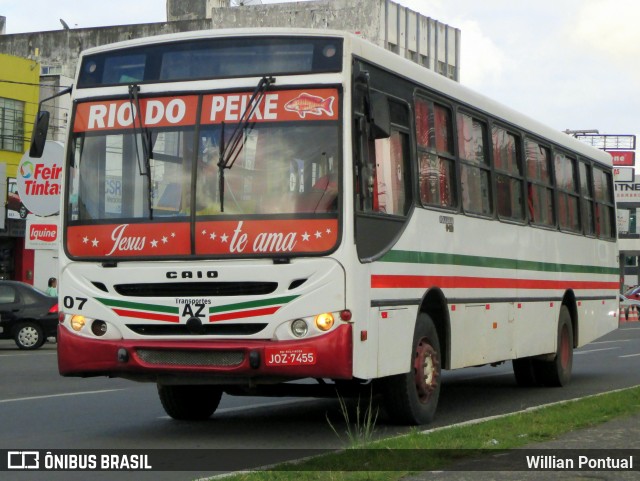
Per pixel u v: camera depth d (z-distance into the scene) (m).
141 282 10.18
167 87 10.41
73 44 60.03
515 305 14.61
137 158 10.36
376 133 10.28
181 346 9.96
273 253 9.90
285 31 10.27
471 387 17.06
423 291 11.52
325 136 10.00
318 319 9.78
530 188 15.54
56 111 44.03
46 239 32.62
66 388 15.88
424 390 11.58
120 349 10.16
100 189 10.48
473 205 13.23
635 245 76.75
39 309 26.53
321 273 9.80
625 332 40.75
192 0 65.44
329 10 61.12
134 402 13.93
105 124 10.57
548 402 14.55
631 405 12.30
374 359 10.30
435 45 66.44
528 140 15.63
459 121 13.01
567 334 17.20
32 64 42.53
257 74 10.22
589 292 18.44
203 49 10.41
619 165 86.69
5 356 23.45
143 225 10.24
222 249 9.98
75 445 10.15
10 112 41.62
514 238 14.62
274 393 11.49
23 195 32.78
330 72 10.11
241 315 9.89
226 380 10.03
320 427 11.51
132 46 10.66
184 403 11.88
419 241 11.48
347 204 9.89
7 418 12.20
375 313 10.34
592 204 19.03
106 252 10.34
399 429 11.21
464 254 12.77
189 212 10.11
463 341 12.68
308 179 9.97
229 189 10.07
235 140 10.12
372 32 60.22
